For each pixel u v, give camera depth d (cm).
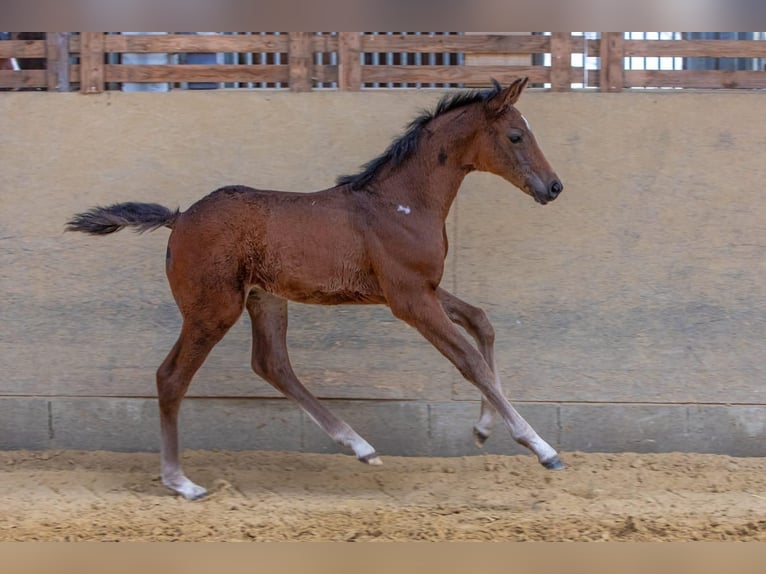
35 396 736
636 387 723
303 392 664
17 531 542
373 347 727
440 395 726
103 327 734
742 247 718
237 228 612
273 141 729
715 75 739
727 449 723
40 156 731
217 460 712
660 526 543
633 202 720
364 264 613
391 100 726
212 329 617
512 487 650
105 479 665
